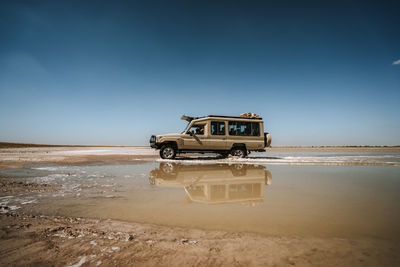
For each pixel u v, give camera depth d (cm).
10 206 296
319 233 205
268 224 228
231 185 444
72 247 180
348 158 1115
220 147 1123
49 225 228
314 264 154
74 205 302
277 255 166
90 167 752
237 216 254
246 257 164
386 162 877
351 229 214
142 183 466
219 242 189
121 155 1454
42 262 158
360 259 159
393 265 152
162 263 157
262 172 637
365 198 335
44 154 1468
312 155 1469
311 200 324
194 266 153
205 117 1141
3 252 171
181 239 195
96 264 156
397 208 282
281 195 357
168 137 1109
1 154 1433
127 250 175
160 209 283
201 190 398
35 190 395
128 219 246
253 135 1161
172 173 616
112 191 390
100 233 208
